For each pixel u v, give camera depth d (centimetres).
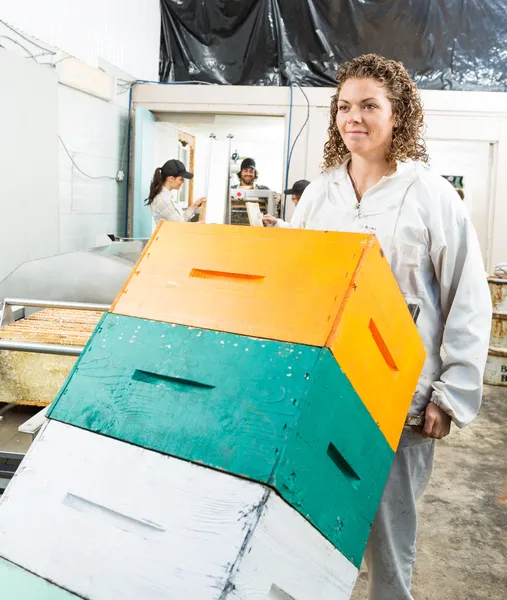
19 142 351
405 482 130
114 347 102
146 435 90
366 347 97
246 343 92
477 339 123
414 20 543
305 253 99
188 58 577
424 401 130
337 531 95
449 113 546
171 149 633
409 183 128
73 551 88
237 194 481
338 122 131
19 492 96
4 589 89
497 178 551
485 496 251
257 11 558
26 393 183
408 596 134
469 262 125
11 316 205
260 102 555
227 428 86
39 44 376
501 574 194
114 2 486
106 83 484
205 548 79
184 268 106
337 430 92
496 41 542
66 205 437
